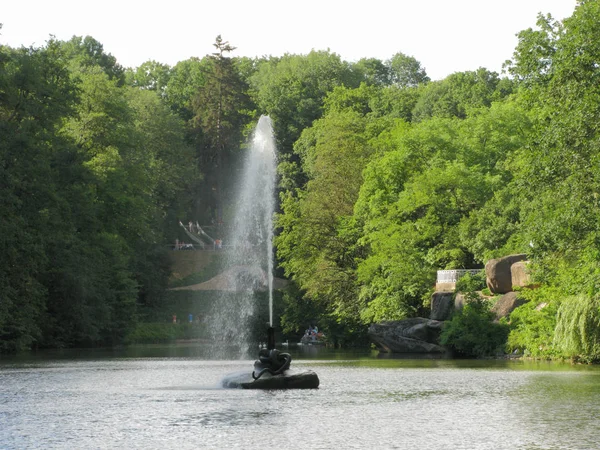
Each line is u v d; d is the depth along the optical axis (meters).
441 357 53.00
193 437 17.55
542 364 41.41
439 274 62.03
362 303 75.62
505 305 52.19
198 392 27.48
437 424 19.17
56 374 37.19
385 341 62.25
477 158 73.00
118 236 87.50
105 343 86.19
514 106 75.75
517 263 52.28
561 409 21.50
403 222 69.62
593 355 40.94
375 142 85.69
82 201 73.25
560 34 42.38
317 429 18.56
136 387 29.72
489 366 40.75
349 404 23.44
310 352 64.56
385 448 16.05
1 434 18.12
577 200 38.06
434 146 73.75
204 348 75.81
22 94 69.19
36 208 65.25
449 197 67.94
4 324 63.47
